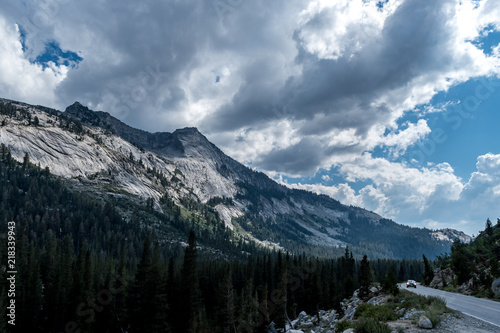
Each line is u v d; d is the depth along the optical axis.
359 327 17.66
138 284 58.91
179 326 60.44
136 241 169.88
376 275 146.25
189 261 64.00
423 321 17.34
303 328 52.19
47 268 87.38
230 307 66.19
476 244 68.69
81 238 150.25
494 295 35.56
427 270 78.50
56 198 183.62
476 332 15.66
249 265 97.75
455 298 33.78
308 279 91.75
